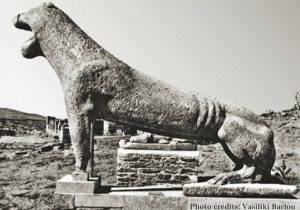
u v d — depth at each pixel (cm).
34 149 2614
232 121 726
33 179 1449
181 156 1269
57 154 2223
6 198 1130
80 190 680
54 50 702
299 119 2745
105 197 676
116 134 3152
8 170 1670
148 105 711
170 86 740
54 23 707
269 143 729
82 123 692
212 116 727
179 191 738
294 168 1596
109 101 702
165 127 723
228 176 712
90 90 693
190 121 723
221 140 750
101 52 712
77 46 700
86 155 697
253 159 721
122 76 704
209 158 1903
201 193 685
